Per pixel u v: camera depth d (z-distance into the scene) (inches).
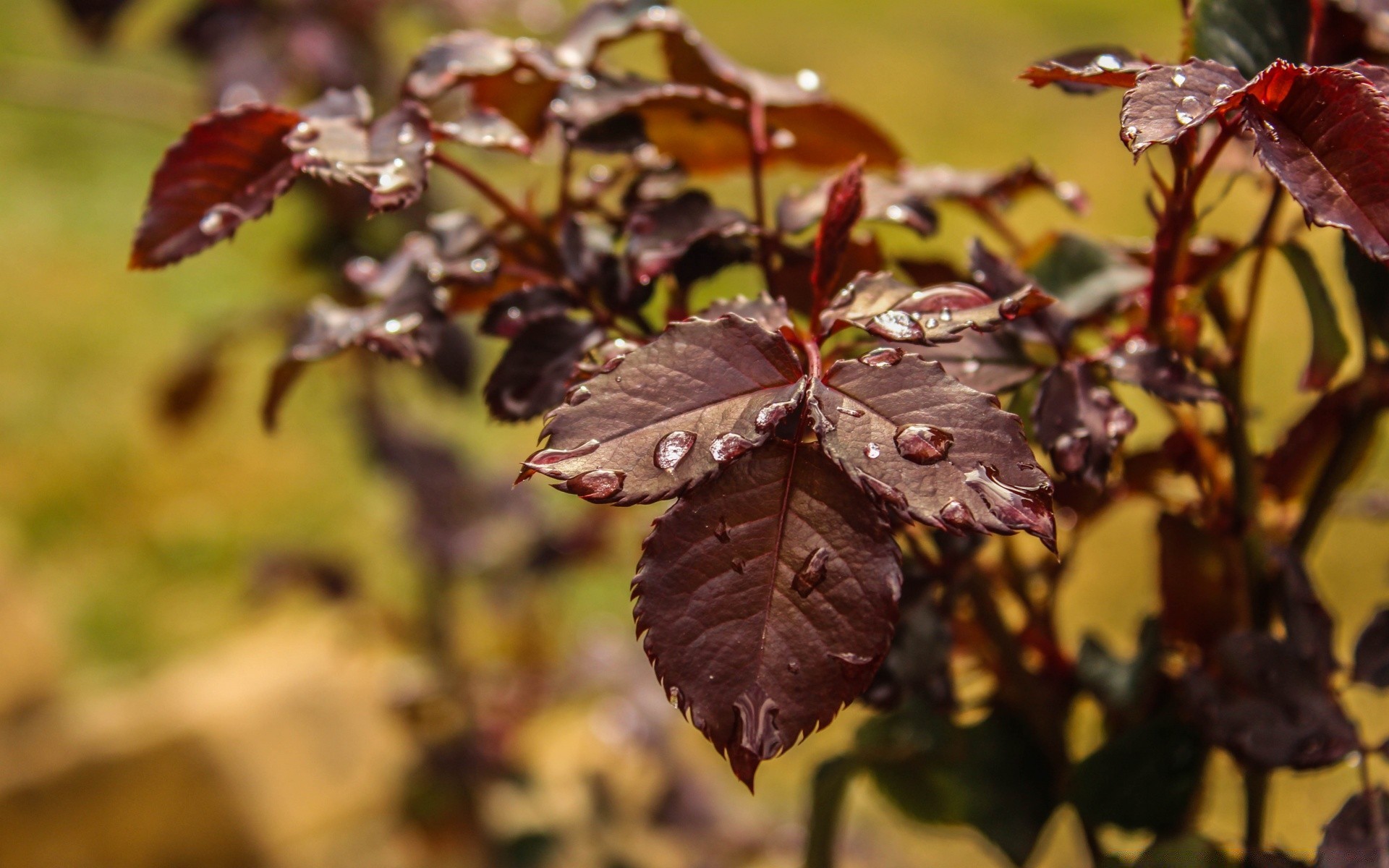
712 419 17.7
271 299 91.4
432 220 21.6
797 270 20.9
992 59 124.7
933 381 17.8
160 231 19.6
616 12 22.0
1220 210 65.8
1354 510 23.0
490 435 80.0
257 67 46.1
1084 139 106.0
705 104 21.1
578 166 23.6
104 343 96.4
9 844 55.7
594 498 17.4
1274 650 20.2
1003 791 22.0
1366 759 19.8
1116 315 21.4
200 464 88.2
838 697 17.6
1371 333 20.9
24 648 58.9
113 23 47.3
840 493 17.8
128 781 58.6
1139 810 21.1
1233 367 20.7
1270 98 18.4
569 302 20.6
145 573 78.3
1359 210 17.9
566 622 70.1
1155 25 131.7
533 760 57.9
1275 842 26.0
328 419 93.5
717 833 44.9
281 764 62.0
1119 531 69.7
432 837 49.1
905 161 22.8
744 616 17.6
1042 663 22.4
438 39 21.7
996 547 22.6
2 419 89.1
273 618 72.3
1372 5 20.6
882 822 58.7
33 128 124.4
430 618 51.0
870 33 132.5
